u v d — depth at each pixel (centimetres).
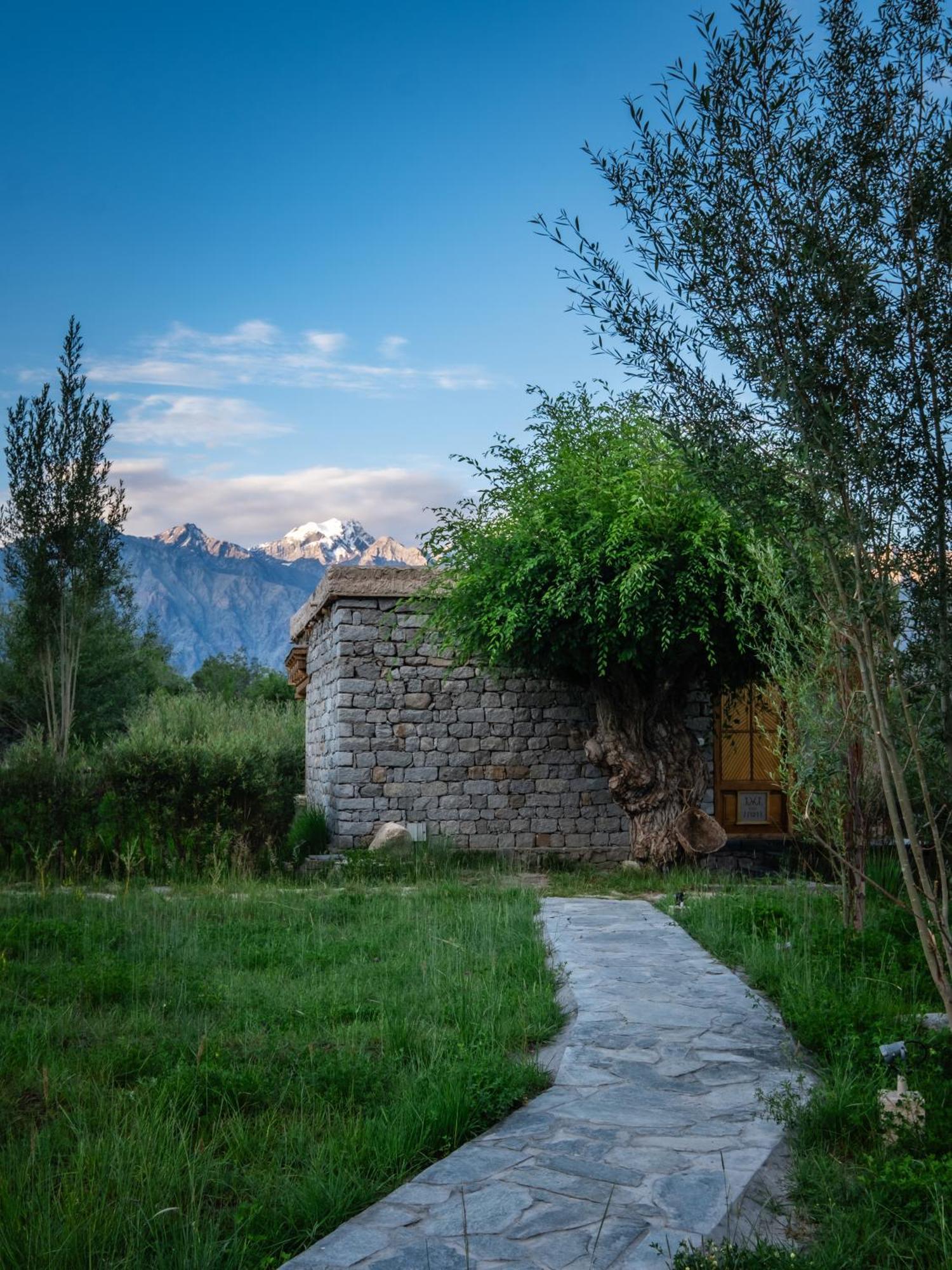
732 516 481
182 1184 393
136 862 1265
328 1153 422
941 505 437
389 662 1530
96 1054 546
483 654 1405
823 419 433
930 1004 648
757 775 1628
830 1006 608
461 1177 410
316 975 738
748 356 444
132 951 796
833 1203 377
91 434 1798
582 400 1338
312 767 1873
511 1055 573
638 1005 671
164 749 1355
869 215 436
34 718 2291
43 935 822
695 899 1051
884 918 841
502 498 1325
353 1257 346
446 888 1141
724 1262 329
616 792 1363
